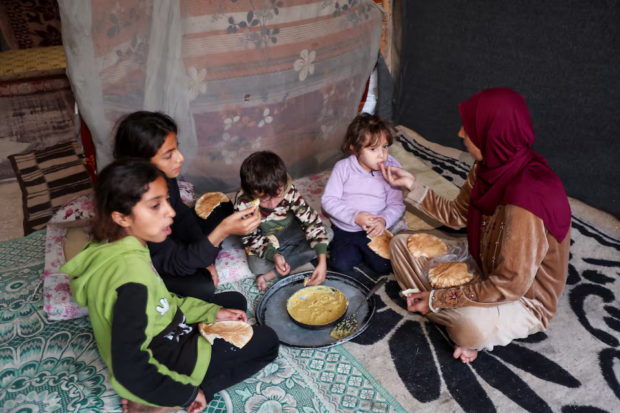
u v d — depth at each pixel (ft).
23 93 15.92
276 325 6.45
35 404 5.44
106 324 4.47
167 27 7.64
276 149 9.78
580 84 8.82
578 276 7.34
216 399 5.51
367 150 7.26
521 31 9.45
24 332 6.50
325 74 9.64
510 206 5.15
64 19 6.94
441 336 6.36
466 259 6.43
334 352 6.12
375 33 10.06
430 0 10.99
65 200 9.93
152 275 4.64
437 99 11.66
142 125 5.77
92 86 7.43
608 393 5.45
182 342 5.05
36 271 7.66
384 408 5.35
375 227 7.39
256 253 7.23
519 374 5.75
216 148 9.14
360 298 6.87
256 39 8.50
